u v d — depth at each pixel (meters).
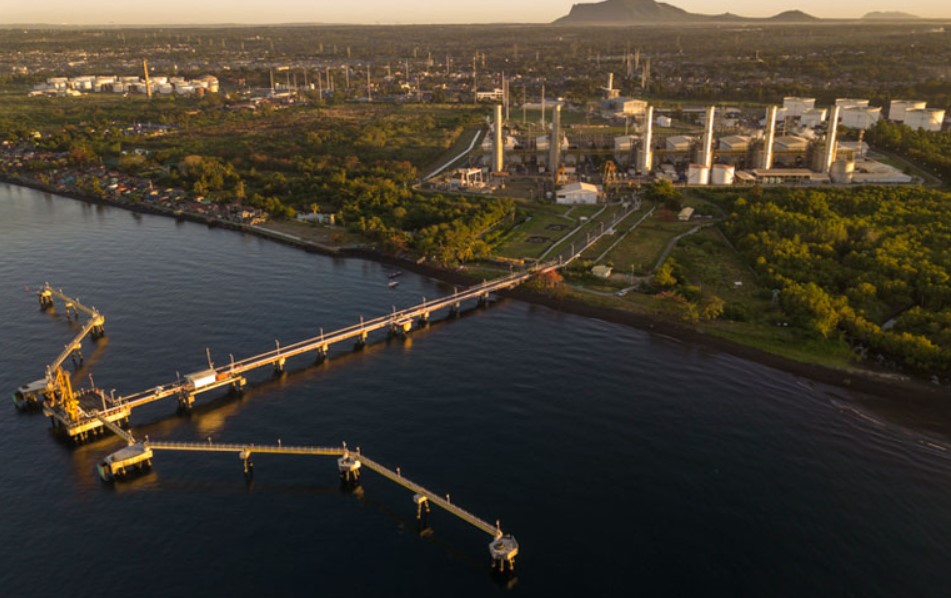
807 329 184.38
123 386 164.62
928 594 103.88
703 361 174.25
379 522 119.88
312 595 104.38
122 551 112.69
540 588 105.50
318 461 136.12
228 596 103.88
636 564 109.75
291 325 196.75
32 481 130.88
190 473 133.00
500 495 125.06
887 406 153.62
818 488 126.38
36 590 104.56
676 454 136.12
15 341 189.50
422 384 164.88
